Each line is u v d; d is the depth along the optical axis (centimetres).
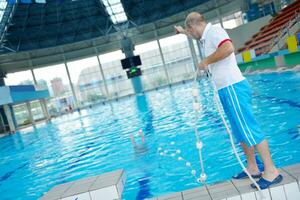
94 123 1475
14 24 2456
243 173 268
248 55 1853
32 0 1792
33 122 2356
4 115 2141
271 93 952
